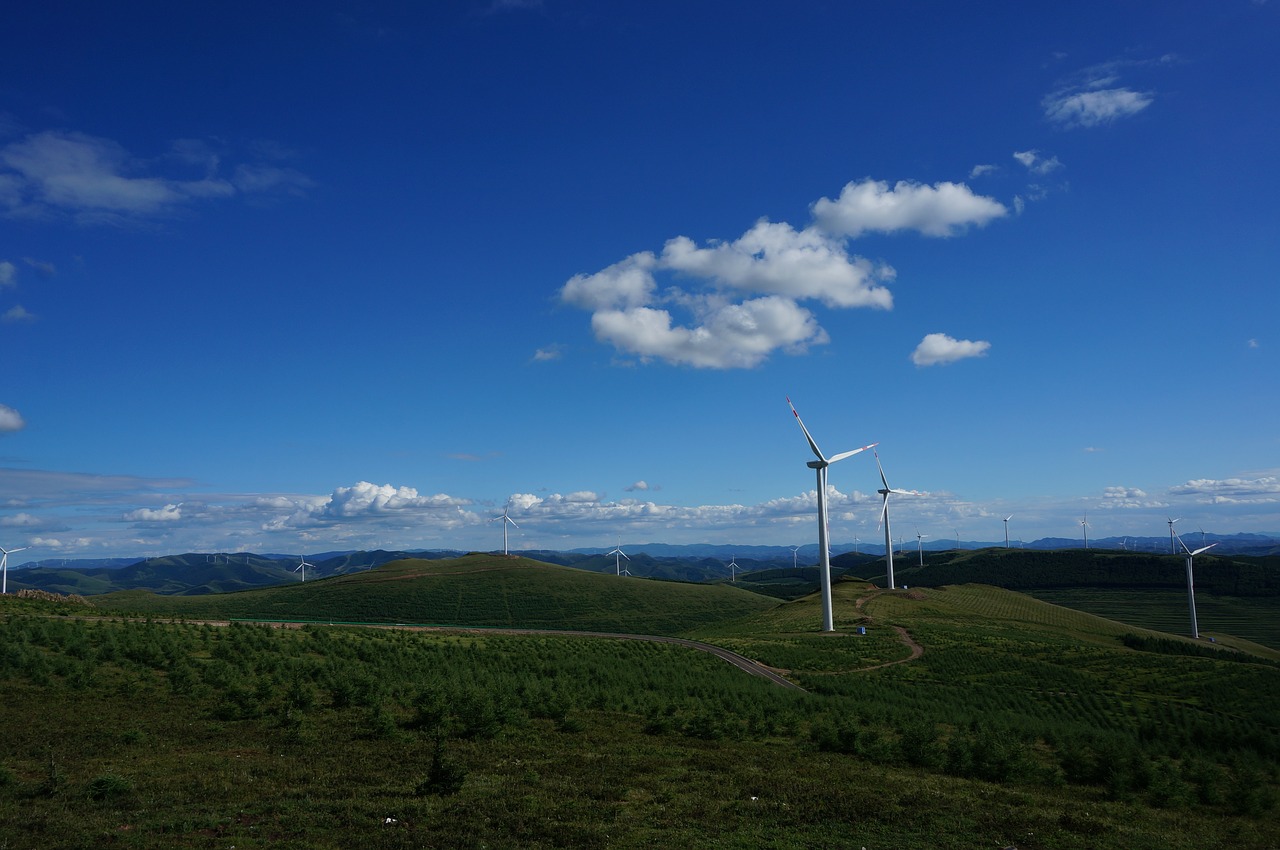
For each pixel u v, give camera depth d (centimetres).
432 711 4400
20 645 5631
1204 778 4538
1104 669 10362
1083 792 4131
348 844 2331
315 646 7512
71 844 2186
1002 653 11312
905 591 19862
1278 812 4116
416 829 2512
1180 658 11388
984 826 3078
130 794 2750
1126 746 5488
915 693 8081
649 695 6206
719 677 8056
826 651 11244
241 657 6325
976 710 7269
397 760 3475
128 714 4191
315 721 4341
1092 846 2950
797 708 6334
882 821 3025
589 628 19575
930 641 12431
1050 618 17600
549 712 5056
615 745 4191
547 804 2894
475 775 3284
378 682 5481
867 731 5138
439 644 8538
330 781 3064
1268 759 6038
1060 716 7469
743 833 2719
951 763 4384
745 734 4912
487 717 4222
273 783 2997
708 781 3459
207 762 3294
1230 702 8644
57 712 4106
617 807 2931
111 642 6109
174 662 5862
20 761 3195
